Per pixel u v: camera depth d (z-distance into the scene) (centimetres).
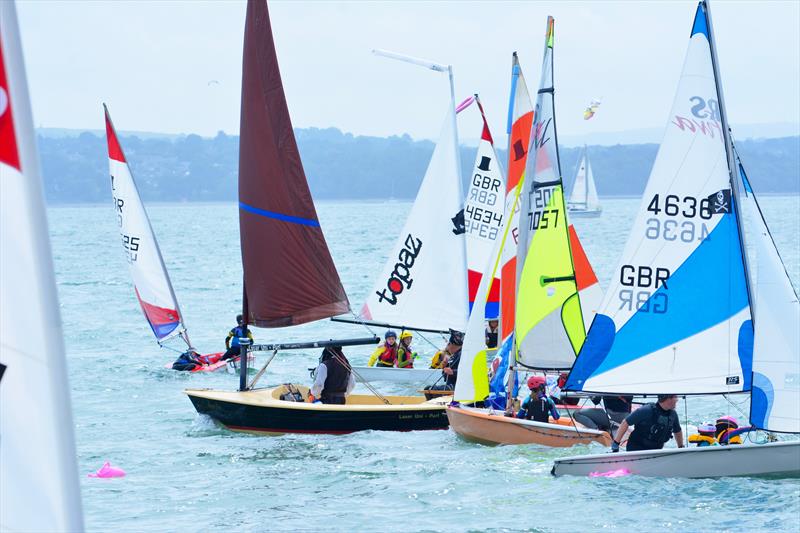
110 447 6406
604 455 5278
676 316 5453
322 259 7456
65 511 1473
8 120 1405
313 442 6438
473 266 9312
